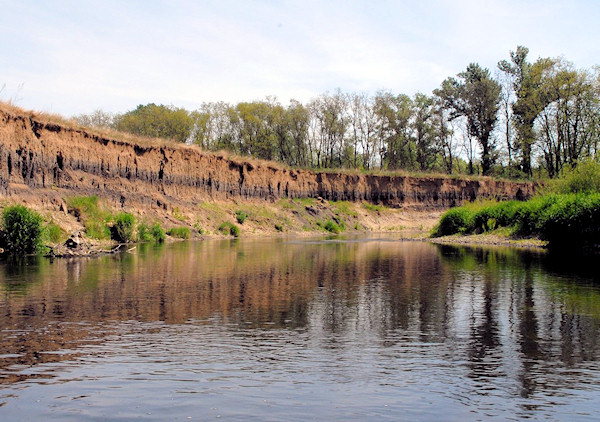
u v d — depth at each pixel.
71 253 23.98
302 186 62.94
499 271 19.03
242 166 54.62
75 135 35.47
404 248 31.94
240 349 8.24
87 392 6.34
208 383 6.70
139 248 29.70
